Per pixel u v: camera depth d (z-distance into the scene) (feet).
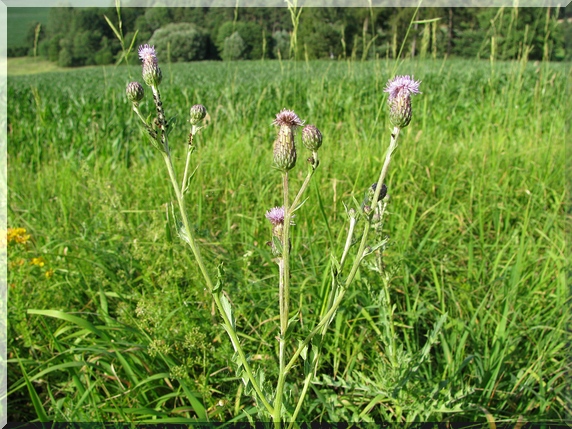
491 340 8.11
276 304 8.54
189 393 6.54
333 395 6.77
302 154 14.70
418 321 8.46
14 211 12.84
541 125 19.88
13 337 8.46
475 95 33.71
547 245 10.92
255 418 6.79
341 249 9.36
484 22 75.61
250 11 84.12
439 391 6.59
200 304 8.46
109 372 7.50
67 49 134.21
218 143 17.44
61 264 9.77
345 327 8.01
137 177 14.07
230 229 11.05
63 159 21.06
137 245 8.98
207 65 94.17
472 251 10.37
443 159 15.60
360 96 27.12
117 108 27.81
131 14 109.40
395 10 45.55
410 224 9.76
